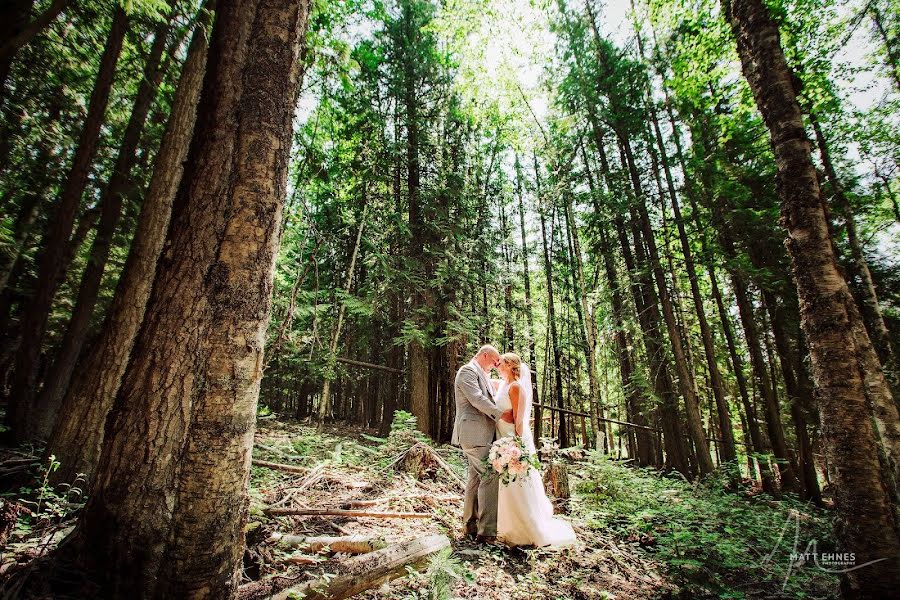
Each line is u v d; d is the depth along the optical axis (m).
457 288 12.80
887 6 8.19
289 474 5.27
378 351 16.88
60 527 2.41
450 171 14.37
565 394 20.50
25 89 5.41
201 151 2.34
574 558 3.67
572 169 14.96
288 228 9.25
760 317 13.97
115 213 5.88
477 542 3.75
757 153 11.93
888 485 3.29
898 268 11.38
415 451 5.95
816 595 3.56
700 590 3.38
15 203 6.17
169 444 2.15
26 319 5.59
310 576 2.20
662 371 12.64
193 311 2.25
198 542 1.81
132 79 6.42
